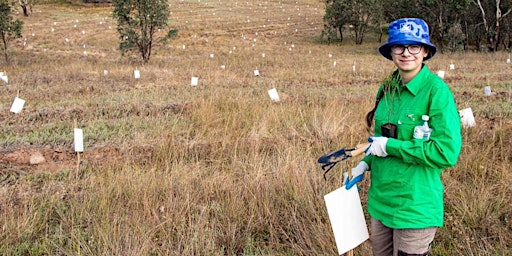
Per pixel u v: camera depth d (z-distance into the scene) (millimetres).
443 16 27625
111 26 31016
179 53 22828
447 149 2369
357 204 2805
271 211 4285
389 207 2650
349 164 5078
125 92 10453
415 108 2510
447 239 3867
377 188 2732
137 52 19281
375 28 31891
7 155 5938
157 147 6191
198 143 6465
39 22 31609
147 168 5488
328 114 7527
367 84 12453
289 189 4590
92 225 4051
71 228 3979
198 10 40438
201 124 7438
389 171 2627
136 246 3562
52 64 16406
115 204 4422
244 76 13617
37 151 6117
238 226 4145
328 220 3943
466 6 25188
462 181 4957
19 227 3936
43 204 4410
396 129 2578
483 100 9555
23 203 4473
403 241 2613
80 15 35938
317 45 28656
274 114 7594
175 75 13430
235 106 8438
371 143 2586
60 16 34844
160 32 29859
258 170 4961
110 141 6648
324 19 30391
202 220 4074
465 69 15414
